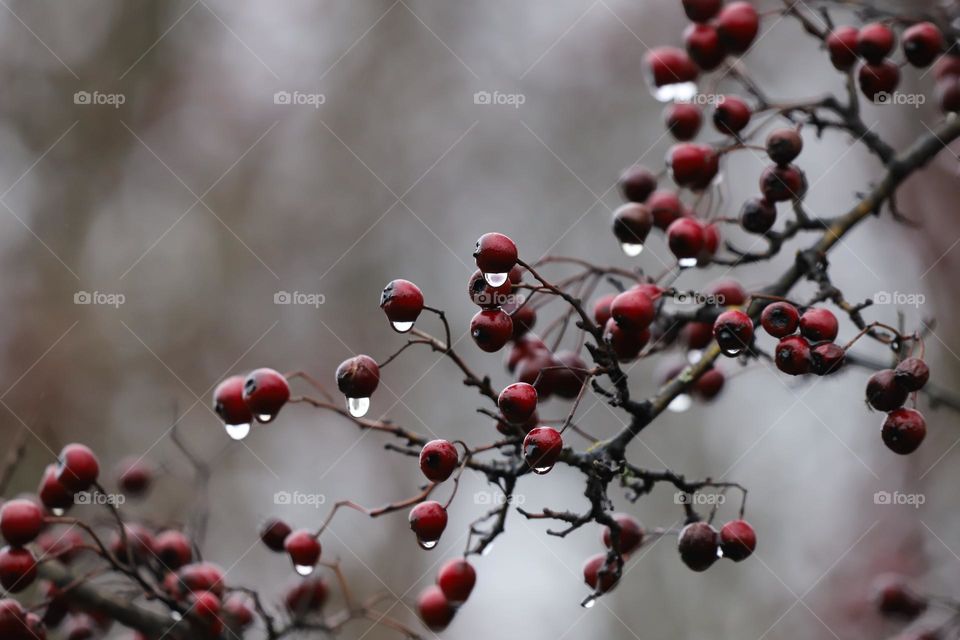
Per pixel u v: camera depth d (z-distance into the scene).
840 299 0.82
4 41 1.69
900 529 1.22
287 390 0.82
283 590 0.90
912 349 0.80
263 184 1.68
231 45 1.74
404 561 1.35
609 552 0.80
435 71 1.70
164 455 1.40
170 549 0.88
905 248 1.27
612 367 0.80
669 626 1.32
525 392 0.79
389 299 0.80
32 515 0.84
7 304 1.51
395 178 1.65
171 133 1.70
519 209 1.61
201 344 1.53
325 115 1.70
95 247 1.60
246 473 1.41
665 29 1.65
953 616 0.93
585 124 1.64
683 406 0.87
